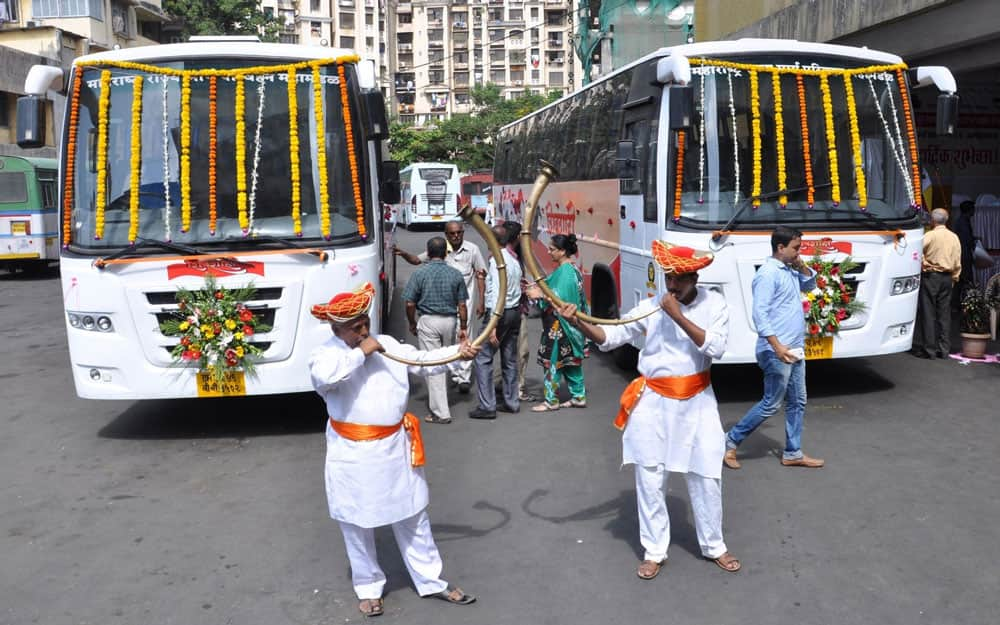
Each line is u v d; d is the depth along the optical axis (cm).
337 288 693
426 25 10725
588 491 586
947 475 598
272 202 697
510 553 489
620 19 2195
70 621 424
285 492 600
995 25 1005
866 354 781
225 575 471
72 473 657
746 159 762
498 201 1864
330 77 713
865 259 768
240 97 695
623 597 432
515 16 10706
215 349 678
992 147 1328
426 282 757
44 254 2134
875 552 477
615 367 990
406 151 6538
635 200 868
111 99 698
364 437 397
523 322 839
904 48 1177
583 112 1107
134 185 689
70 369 1046
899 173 792
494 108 6894
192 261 674
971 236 1199
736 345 756
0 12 3303
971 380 862
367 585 421
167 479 637
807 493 569
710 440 439
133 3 3838
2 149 2794
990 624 398
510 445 696
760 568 460
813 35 1334
